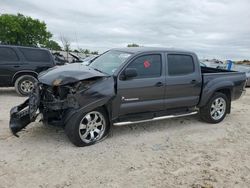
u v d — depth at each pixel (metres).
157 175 4.36
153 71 6.05
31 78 10.12
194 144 5.75
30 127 6.16
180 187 4.05
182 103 6.59
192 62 6.71
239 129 6.98
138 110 5.92
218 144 5.83
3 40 59.66
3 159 4.64
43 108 5.34
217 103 7.29
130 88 5.67
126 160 4.82
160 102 6.19
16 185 3.90
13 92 10.99
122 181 4.14
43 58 10.45
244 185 4.21
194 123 7.23
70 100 5.09
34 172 4.27
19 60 10.00
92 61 6.60
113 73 5.59
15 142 5.34
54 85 5.07
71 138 5.15
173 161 4.89
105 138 5.75
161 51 6.24
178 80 6.38
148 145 5.55
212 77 7.07
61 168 4.43
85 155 4.93
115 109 5.57
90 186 3.96
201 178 4.34
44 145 5.26
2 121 6.59
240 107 9.88
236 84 7.50
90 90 5.16
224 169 4.69
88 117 5.27
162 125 6.88
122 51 6.27
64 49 34.88
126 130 6.34
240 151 5.51
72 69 5.54
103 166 4.56
